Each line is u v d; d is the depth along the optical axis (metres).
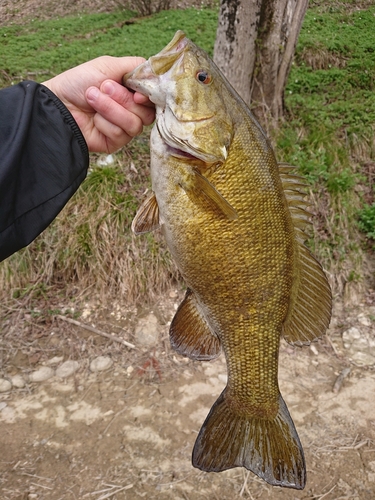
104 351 0.80
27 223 0.34
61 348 0.80
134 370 0.76
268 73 1.01
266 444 0.39
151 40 1.35
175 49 0.34
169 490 0.59
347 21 1.51
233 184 0.34
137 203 0.94
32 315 0.85
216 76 0.35
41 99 0.35
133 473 0.61
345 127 1.12
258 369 0.39
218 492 0.59
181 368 0.77
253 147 0.35
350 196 1.00
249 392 0.39
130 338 0.82
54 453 0.63
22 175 0.33
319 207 0.97
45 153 0.34
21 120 0.33
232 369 0.39
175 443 0.65
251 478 0.60
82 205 0.93
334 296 0.90
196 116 0.33
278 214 0.36
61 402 0.71
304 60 1.26
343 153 1.06
